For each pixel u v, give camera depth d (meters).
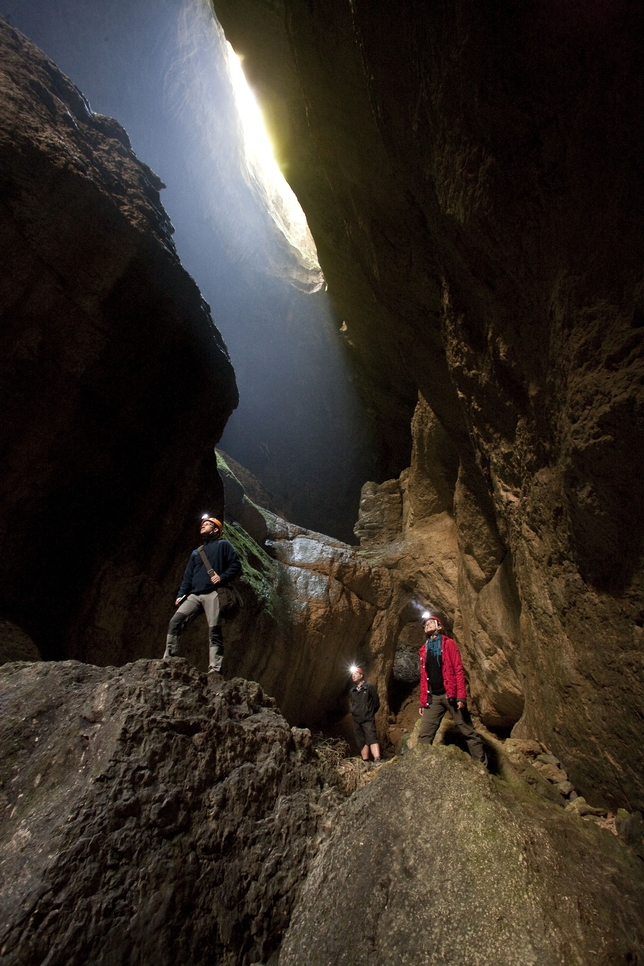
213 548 4.25
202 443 8.44
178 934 2.18
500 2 2.96
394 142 5.20
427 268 6.32
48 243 5.88
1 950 1.90
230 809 2.71
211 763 2.83
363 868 2.43
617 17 2.46
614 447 3.12
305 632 10.84
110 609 6.65
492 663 8.49
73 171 6.01
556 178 3.27
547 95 3.07
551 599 4.92
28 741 2.94
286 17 5.99
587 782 4.48
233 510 11.66
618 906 2.22
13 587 5.60
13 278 5.65
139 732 2.72
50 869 2.12
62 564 6.16
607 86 2.66
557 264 3.53
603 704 4.06
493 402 5.38
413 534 13.03
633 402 2.86
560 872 2.37
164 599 7.55
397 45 4.27
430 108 4.17
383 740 11.60
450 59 3.55
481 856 2.37
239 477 17.77
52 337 6.00
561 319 3.58
